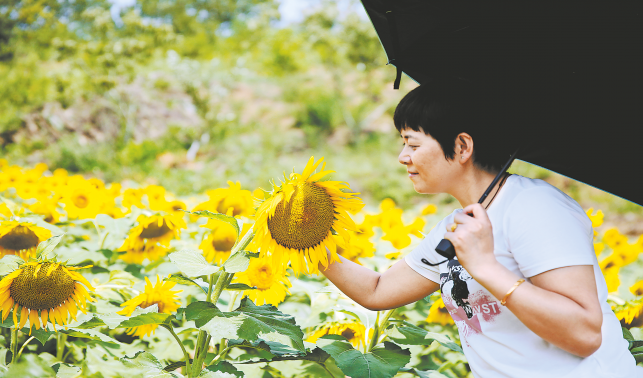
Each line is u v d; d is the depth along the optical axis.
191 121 18.92
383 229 3.51
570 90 1.41
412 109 1.40
